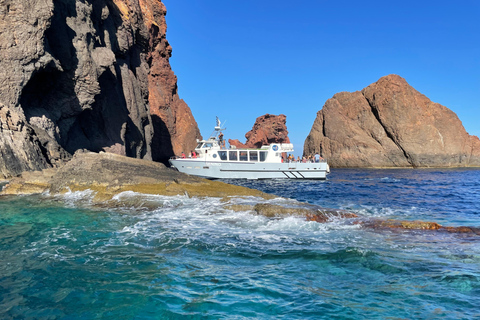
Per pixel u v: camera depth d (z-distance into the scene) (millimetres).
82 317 4484
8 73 22766
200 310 4648
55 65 25438
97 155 16078
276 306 4762
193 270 6258
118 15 40500
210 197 13906
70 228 9438
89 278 5824
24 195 15156
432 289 5336
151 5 77500
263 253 7312
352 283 5629
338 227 9734
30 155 21344
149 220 10508
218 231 9234
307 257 7023
